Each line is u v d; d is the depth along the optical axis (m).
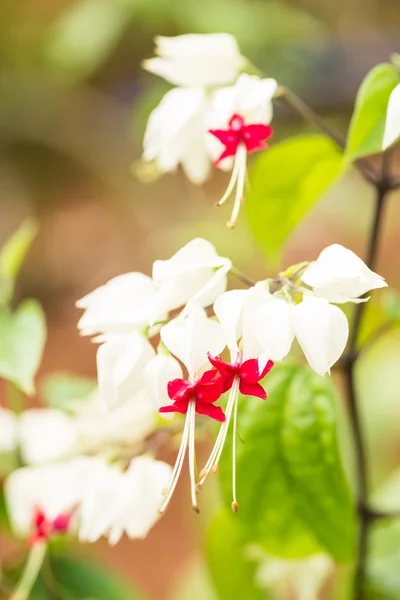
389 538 0.80
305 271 0.62
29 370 0.69
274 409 0.69
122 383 0.63
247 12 1.87
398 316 0.71
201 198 2.24
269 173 0.73
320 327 0.61
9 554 0.90
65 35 1.93
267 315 0.61
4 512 0.76
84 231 2.46
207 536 0.78
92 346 2.13
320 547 0.71
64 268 2.38
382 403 1.35
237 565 0.78
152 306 0.63
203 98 0.70
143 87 2.34
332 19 2.53
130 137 2.44
